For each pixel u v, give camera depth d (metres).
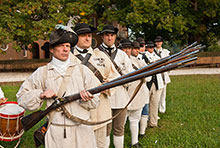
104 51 3.40
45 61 18.72
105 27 3.36
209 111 5.84
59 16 12.46
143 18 13.55
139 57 4.46
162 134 4.57
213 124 4.95
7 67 17.92
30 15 13.23
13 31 12.09
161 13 14.09
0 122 3.21
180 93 8.05
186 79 11.62
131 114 3.97
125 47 4.07
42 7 13.62
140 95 3.92
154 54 5.21
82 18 13.66
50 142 2.12
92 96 2.05
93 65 2.91
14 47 12.41
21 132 3.41
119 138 3.58
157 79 4.77
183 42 20.59
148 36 19.80
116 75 3.17
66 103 2.07
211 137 4.30
